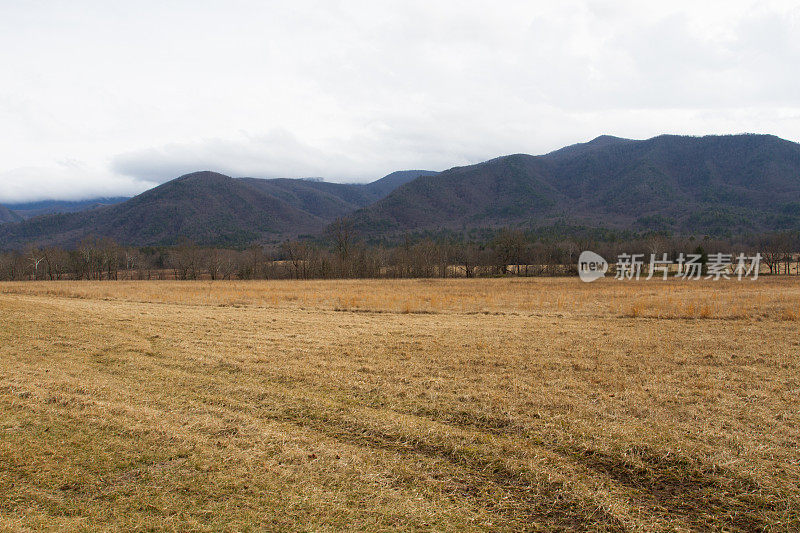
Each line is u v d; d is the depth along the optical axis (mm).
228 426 7113
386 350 12664
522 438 6742
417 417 7555
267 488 5355
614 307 23109
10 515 4730
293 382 9531
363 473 5715
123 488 5316
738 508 5012
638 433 6824
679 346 13156
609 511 4910
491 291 35688
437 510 4969
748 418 7480
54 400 8055
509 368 10742
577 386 9281
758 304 22734
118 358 11438
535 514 4938
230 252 82938
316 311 22375
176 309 22422
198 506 4992
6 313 16281
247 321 18141
